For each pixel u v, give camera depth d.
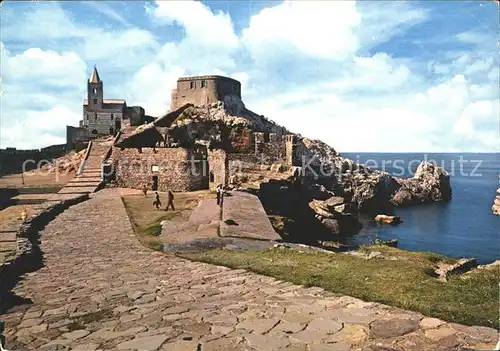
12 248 17.78
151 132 61.44
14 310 9.57
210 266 14.10
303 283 11.11
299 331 7.74
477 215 60.50
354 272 12.17
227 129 67.12
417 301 9.12
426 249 39.47
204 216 25.33
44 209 28.30
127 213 30.05
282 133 78.31
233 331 7.84
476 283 10.92
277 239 19.08
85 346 7.36
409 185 78.75
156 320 8.62
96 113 79.94
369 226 53.38
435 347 6.79
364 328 7.74
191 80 77.62
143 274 13.31
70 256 16.81
